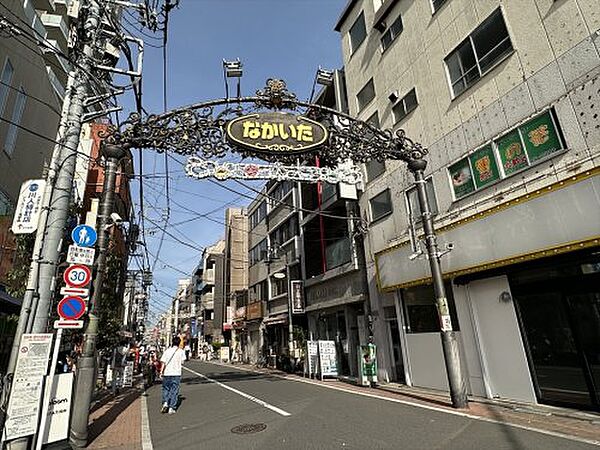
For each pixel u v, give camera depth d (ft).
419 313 36.24
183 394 39.14
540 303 25.30
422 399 28.76
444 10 37.09
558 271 24.38
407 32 42.27
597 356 21.99
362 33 51.88
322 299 57.52
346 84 54.60
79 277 18.78
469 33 33.81
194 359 164.76
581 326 22.91
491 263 27.25
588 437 16.93
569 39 25.23
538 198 24.34
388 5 45.09
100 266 22.22
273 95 29.09
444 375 31.99
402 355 38.45
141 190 37.06
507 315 27.14
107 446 19.21
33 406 16.06
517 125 28.14
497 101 30.09
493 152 29.94
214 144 27.91
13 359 16.78
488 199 29.63
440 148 35.58
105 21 25.16
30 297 17.85
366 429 20.29
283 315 71.92
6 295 30.50
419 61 39.96
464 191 32.53
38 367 16.42
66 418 18.26
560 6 25.99
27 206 18.71
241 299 106.01
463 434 18.51
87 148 52.90
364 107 49.65
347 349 51.80
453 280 31.48
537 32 27.45
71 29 25.14
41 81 39.81
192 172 27.81
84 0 24.56
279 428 21.44
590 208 21.40
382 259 39.65
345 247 50.55
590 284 22.49
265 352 81.66
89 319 21.06
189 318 211.61
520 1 29.01
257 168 29.35
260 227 92.84
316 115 31.50
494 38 31.17
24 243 27.76
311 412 25.66
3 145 32.14
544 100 26.37
